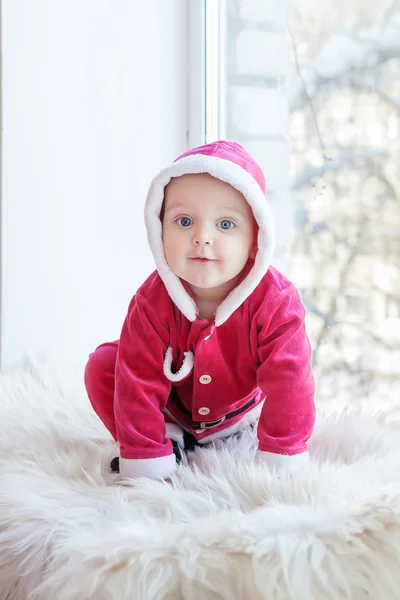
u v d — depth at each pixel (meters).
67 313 1.64
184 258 0.90
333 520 0.73
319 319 1.47
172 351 0.97
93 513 0.80
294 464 0.90
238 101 1.60
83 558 0.72
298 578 0.69
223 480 0.85
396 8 1.32
